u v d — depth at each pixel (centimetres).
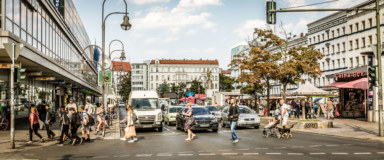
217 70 15875
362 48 6006
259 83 3231
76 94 5947
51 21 2830
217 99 5512
